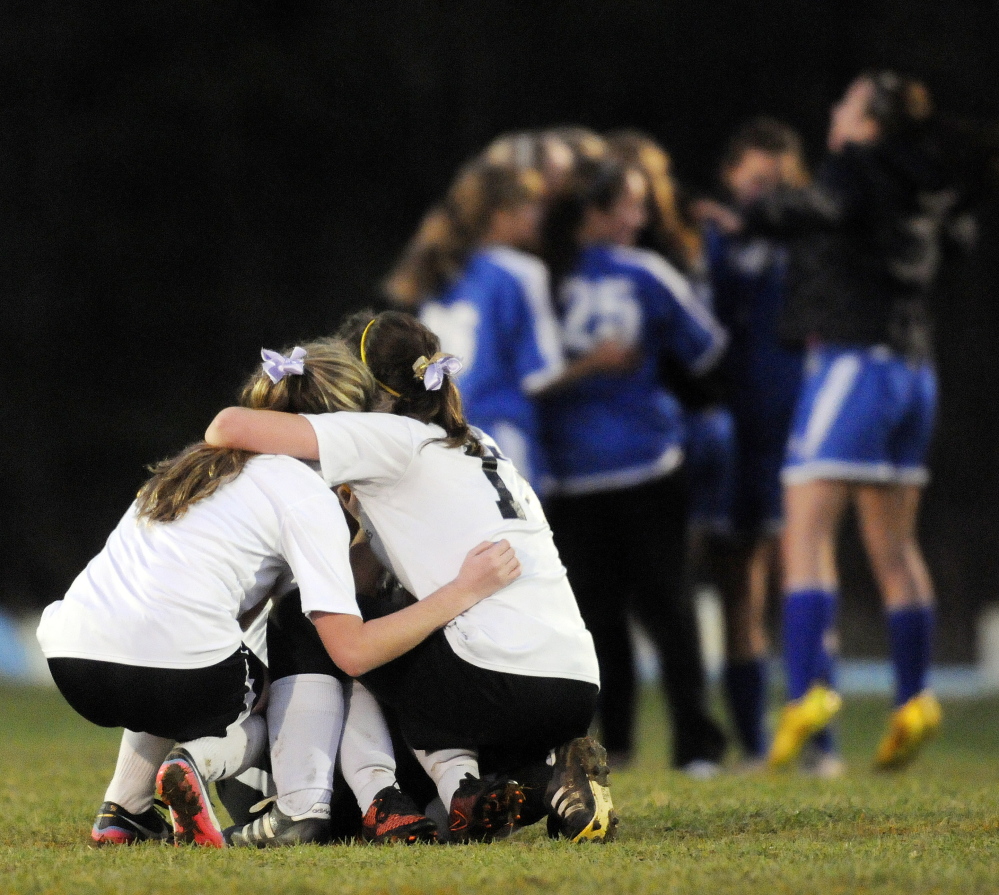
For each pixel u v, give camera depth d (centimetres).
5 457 6850
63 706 2917
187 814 990
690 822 1131
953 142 1912
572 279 2023
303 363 1077
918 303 1962
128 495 6925
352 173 7238
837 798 1307
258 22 7075
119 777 1044
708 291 2116
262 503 1012
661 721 3159
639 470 1952
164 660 977
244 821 1099
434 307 2028
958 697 3759
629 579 1962
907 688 1922
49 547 6700
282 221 7231
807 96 6938
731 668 2198
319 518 1009
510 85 7125
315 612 998
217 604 992
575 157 2045
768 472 2188
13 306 7019
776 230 1956
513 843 1005
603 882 806
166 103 7081
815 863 880
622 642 1995
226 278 7225
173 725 997
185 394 7150
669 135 7088
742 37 6925
